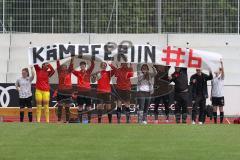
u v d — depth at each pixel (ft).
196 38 330.34
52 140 154.92
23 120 239.50
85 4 331.16
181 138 159.63
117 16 331.16
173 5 330.34
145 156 131.85
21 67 329.93
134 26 331.57
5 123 197.36
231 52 328.49
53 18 331.57
